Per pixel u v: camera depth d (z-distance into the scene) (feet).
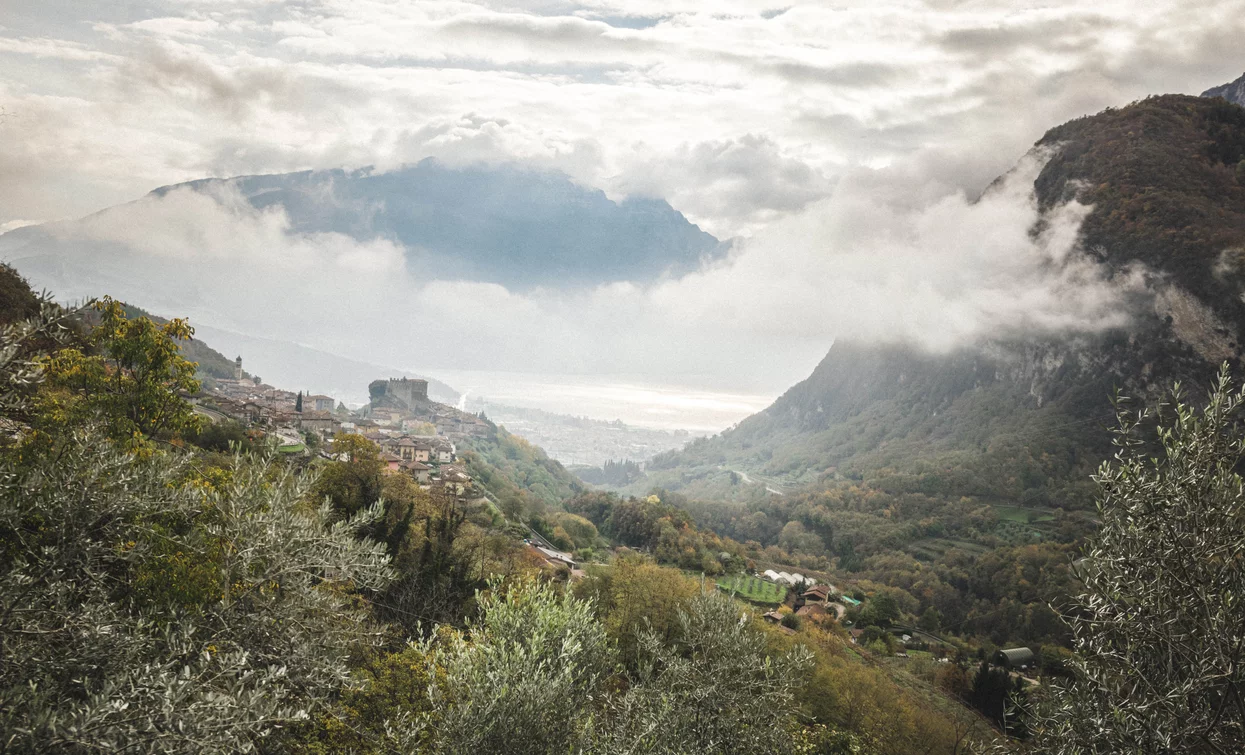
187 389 117.91
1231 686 28.22
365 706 69.56
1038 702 36.45
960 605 473.67
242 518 50.08
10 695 32.14
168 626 39.45
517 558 226.99
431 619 114.52
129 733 31.45
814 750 113.70
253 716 35.37
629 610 165.89
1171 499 30.17
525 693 50.01
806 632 256.32
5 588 35.22
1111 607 31.53
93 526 43.27
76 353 106.01
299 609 49.44
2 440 59.72
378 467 216.74
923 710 194.18
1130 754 29.37
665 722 56.03
